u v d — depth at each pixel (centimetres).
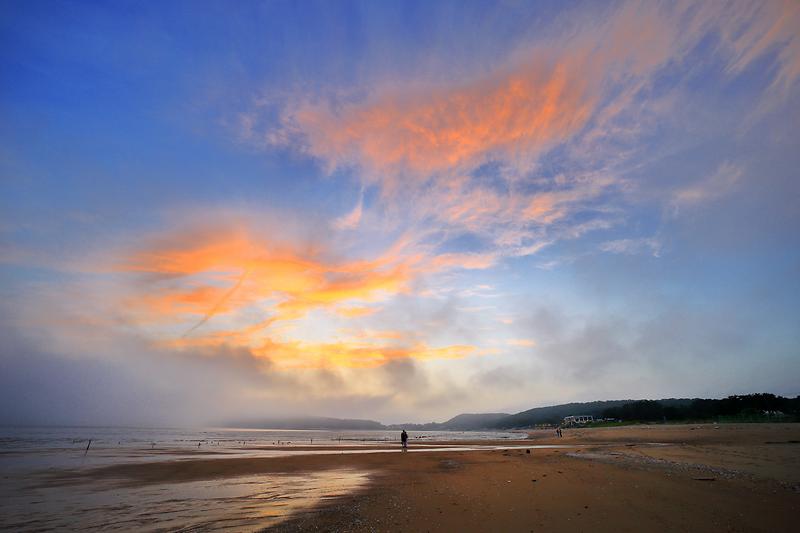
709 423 7406
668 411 11938
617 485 1493
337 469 2595
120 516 1300
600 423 13500
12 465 2902
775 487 1386
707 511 1063
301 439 10919
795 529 895
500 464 2561
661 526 940
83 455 3875
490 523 1028
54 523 1229
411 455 3712
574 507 1160
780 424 5762
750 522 955
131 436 10669
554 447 4691
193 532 1093
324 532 1028
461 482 1788
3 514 1347
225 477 2256
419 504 1323
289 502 1481
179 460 3294
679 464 2125
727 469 1881
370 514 1209
